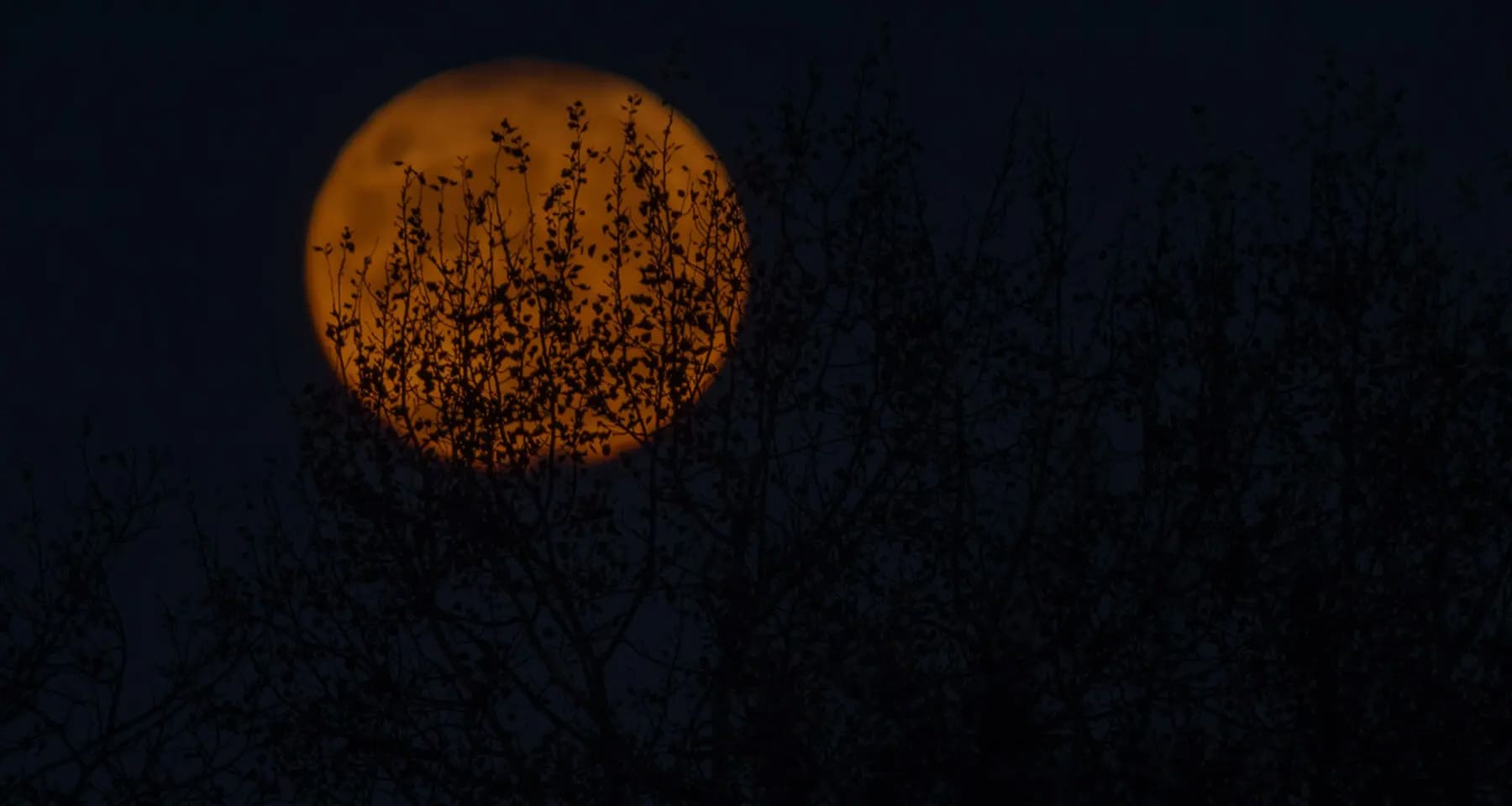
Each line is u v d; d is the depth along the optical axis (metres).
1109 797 60.41
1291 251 67.44
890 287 69.00
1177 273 67.38
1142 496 65.25
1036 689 62.16
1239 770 60.72
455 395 68.06
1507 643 60.47
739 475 68.12
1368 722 62.16
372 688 66.50
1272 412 66.31
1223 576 62.88
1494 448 64.81
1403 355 66.81
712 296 68.75
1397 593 63.62
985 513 66.38
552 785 65.00
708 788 64.00
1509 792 60.47
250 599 68.88
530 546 67.50
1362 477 65.44
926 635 63.97
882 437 67.94
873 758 61.31
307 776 67.06
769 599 66.38
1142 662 62.84
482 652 65.75
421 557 68.00
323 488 68.25
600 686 65.88
